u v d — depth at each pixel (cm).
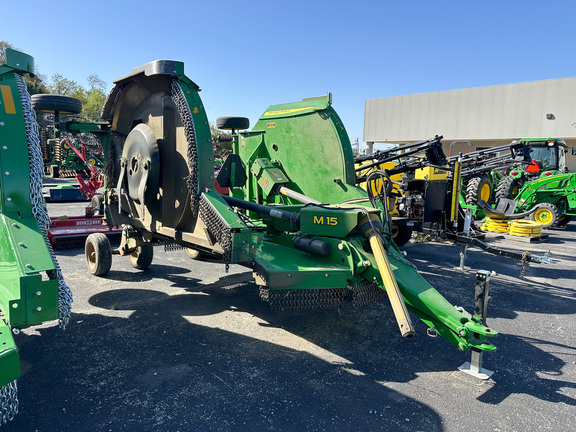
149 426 279
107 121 570
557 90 2638
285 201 611
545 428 288
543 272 715
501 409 309
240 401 310
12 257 273
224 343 406
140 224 549
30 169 304
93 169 1195
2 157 293
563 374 364
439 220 707
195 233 446
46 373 342
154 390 321
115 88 520
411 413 301
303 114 577
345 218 384
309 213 410
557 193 1185
